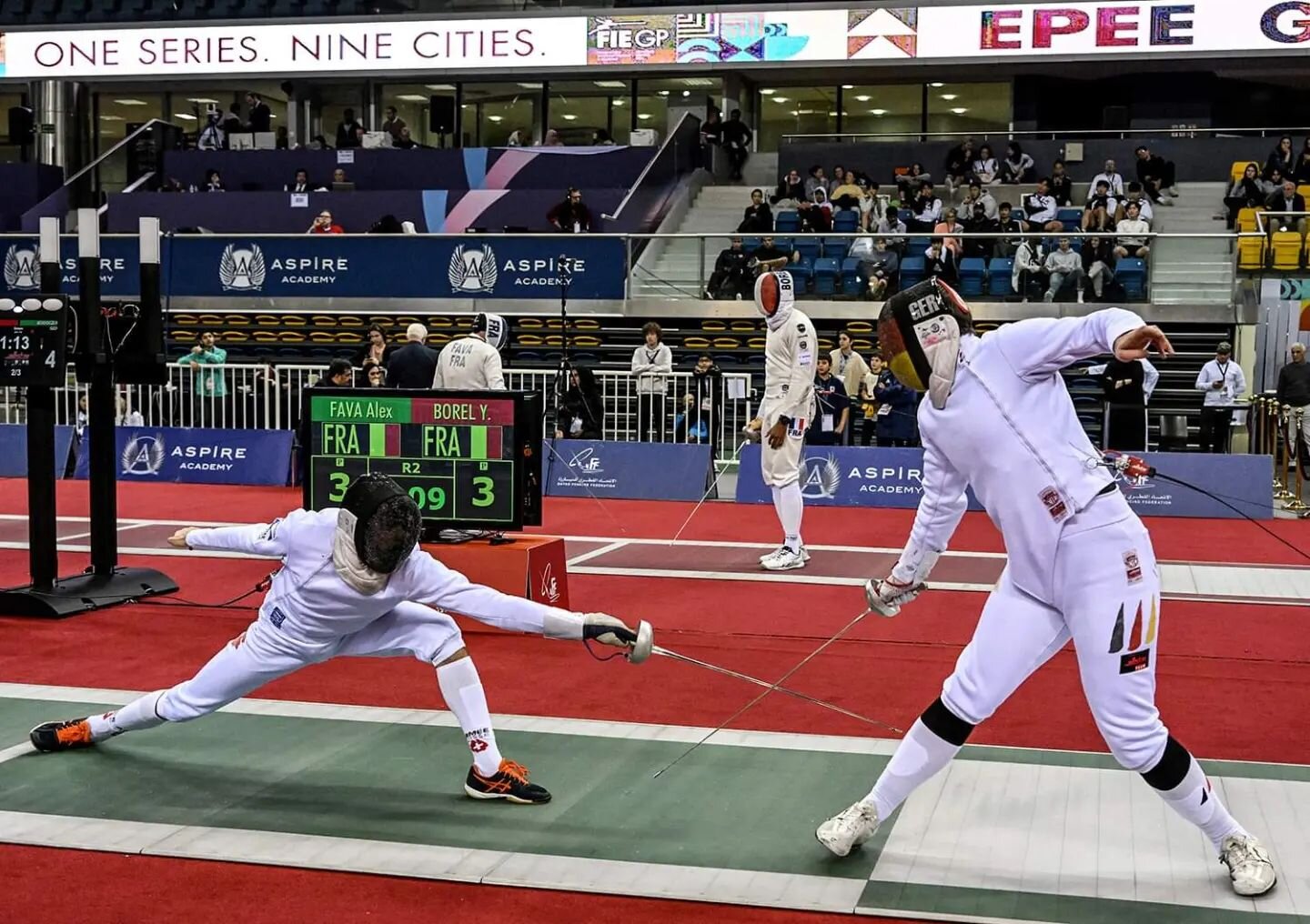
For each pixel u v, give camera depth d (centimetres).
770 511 1408
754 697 638
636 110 2716
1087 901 398
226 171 2464
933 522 428
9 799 484
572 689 650
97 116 2911
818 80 2667
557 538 820
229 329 2170
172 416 1652
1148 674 401
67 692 642
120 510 1352
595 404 1634
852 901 396
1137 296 1928
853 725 592
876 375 1705
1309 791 499
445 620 491
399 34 2469
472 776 487
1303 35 2156
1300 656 730
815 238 2033
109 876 414
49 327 791
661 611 849
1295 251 1888
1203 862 430
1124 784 507
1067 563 397
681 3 2453
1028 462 397
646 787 504
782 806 484
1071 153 2377
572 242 2062
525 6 2597
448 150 2419
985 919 384
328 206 2334
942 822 466
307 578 476
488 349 989
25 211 2541
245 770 520
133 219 2369
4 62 2612
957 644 760
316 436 812
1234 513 1368
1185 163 2355
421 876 414
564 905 395
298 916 385
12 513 1320
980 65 2436
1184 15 2191
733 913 390
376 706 614
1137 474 411
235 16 2619
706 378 1596
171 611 837
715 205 2428
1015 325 407
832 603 881
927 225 2162
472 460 790
